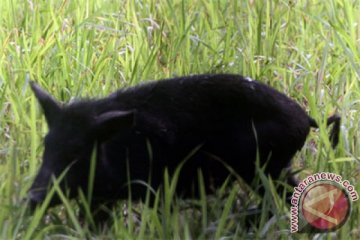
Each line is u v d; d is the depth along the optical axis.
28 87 14.15
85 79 14.49
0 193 11.23
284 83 14.66
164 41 15.61
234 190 11.19
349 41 14.32
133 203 12.04
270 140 11.77
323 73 14.61
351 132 13.30
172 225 11.05
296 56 15.70
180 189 12.01
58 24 16.06
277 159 11.91
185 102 11.88
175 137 11.77
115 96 11.80
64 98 13.95
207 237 11.29
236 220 11.61
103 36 16.30
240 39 15.90
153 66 14.91
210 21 16.55
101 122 10.96
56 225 11.07
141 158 11.59
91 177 10.78
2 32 16.02
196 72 14.92
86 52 15.23
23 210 10.75
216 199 11.63
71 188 11.12
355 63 14.54
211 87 11.91
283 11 16.80
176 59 15.05
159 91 11.91
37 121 13.25
